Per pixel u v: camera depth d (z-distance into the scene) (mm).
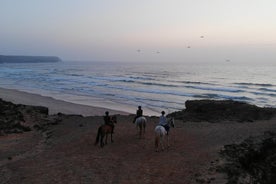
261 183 19547
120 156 23359
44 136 32000
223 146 23750
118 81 126562
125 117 39312
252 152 22344
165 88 97750
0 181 20281
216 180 18484
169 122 26219
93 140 27797
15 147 28328
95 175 20125
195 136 28562
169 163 21516
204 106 40375
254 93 83750
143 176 19734
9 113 40438
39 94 82312
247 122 34000
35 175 20562
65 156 23984
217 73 187000
